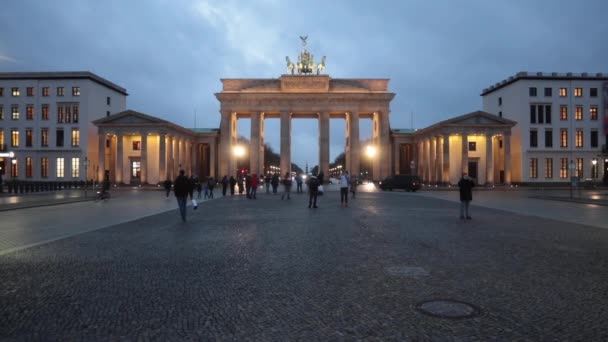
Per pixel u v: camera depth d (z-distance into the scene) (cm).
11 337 632
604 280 950
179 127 8238
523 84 7862
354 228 1848
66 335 640
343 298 818
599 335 636
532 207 3055
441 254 1249
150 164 8069
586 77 7844
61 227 1902
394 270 1045
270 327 670
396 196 4631
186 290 876
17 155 8175
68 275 1002
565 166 7831
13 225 1981
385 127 8969
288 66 9531
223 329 662
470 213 2573
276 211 2703
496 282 931
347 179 3200
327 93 8881
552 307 762
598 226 1919
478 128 7569
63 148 8112
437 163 7969
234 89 9075
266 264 1119
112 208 2973
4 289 881
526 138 7812
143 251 1309
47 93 8188
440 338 623
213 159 9606
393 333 643
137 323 688
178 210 2794
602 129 7850
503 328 662
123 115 7669
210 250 1323
